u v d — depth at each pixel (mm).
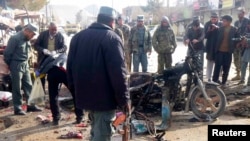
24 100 8133
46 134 5793
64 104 7719
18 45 6844
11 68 6867
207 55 9234
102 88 3717
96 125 3855
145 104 6656
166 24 9445
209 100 6238
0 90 8359
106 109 3748
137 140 5402
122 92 3643
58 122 6297
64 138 5578
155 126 5934
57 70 6043
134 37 10000
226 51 8836
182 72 6465
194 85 6602
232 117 6547
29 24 6926
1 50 8992
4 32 15594
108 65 3617
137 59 10055
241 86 9180
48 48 7164
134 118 6121
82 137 5594
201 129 5918
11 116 6871
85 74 3744
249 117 6523
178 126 6098
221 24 9859
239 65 9961
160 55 9586
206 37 9102
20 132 5922
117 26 11289
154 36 9523
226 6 31516
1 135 5785
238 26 9711
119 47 3660
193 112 6391
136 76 6648
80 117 6266
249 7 27656
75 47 3900
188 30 9227
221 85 9141
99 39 3688
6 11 25688
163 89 6375
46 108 7414
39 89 6488
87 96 3770
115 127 3941
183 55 18078
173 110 6930
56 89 6230
